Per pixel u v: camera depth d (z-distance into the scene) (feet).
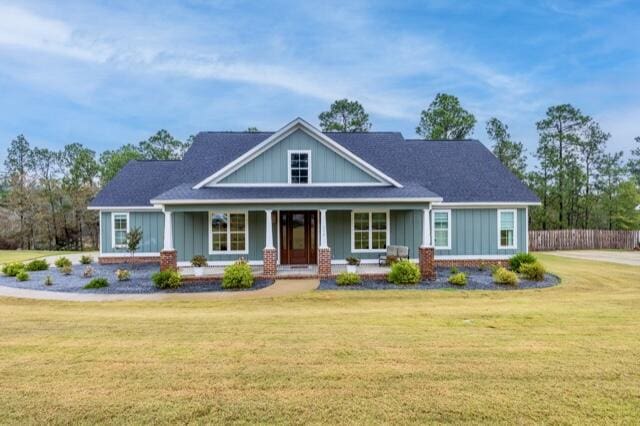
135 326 26.89
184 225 58.59
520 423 13.75
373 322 27.71
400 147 71.15
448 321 27.86
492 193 62.03
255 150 56.29
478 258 61.62
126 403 15.31
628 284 46.55
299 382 17.17
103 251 67.26
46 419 14.19
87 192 123.54
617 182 127.85
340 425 13.65
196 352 21.17
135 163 77.82
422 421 13.87
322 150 57.36
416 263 57.00
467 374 17.98
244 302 36.42
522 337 23.72
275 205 49.75
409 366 18.95
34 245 121.29
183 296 39.52
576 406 14.94
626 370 18.40
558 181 127.34
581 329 25.57
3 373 18.33
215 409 14.82
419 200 50.49
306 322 27.84
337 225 59.41
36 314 31.37
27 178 123.95
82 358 20.31
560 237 107.86
